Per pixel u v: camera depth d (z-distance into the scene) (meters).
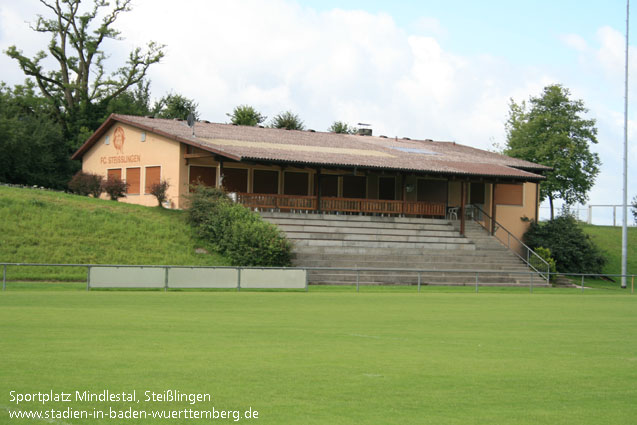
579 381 9.44
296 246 36.06
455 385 8.94
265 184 44.19
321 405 7.70
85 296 22.42
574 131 58.44
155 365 9.73
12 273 28.17
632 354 12.09
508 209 49.56
